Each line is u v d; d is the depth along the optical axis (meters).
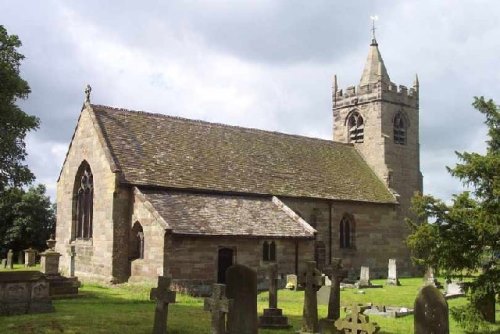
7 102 34.38
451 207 21.42
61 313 23.84
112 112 44.47
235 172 46.12
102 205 39.47
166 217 36.19
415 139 61.41
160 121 47.16
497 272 20.78
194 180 42.38
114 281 37.31
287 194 46.66
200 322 21.84
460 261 21.27
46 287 24.62
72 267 37.22
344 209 50.91
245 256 38.38
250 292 18.33
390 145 58.72
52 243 34.50
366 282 42.25
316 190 49.56
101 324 20.86
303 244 41.81
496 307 29.86
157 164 41.91
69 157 44.41
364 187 54.56
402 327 23.08
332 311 23.20
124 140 42.34
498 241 20.69
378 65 61.16
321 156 55.78
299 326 22.56
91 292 32.31
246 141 51.38
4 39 34.25
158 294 18.67
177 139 46.25
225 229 37.62
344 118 62.31
